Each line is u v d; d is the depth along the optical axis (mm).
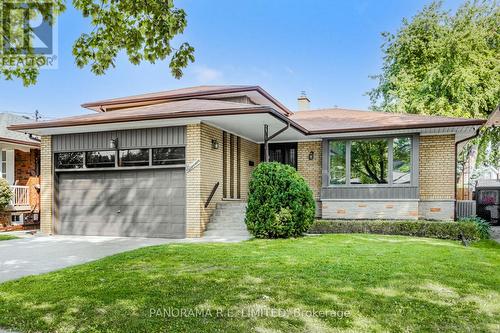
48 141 13117
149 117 10945
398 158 13688
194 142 11406
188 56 6406
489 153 24094
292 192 10516
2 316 4191
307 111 20594
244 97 15680
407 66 24188
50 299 4707
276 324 3762
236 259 6969
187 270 6102
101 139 12461
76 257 8086
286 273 5793
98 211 12562
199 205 11273
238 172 14773
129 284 5277
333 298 4531
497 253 7938
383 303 4352
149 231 11898
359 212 13930
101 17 6320
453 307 4234
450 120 13227
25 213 16234
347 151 14391
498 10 21766
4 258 8000
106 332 3693
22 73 7297
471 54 20641
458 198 21469
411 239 10352
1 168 17328
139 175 12156
